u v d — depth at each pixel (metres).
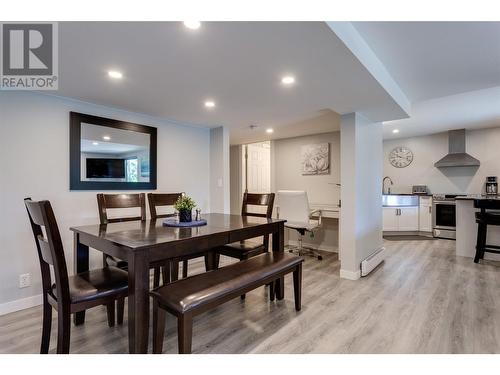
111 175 3.02
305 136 5.03
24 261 2.41
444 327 2.04
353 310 2.35
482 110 4.18
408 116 3.45
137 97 2.66
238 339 1.91
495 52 2.16
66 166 2.68
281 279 2.54
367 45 2.03
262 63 1.92
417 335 1.93
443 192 6.04
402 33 1.88
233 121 3.73
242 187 6.10
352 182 3.21
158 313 1.60
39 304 2.48
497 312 2.28
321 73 2.08
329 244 4.59
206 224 2.32
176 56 1.82
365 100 2.76
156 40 1.62
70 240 2.70
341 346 1.81
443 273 3.34
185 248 1.73
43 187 2.53
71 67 1.99
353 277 3.16
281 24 1.44
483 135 5.59
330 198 4.76
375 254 3.67
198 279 1.78
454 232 5.45
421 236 5.82
